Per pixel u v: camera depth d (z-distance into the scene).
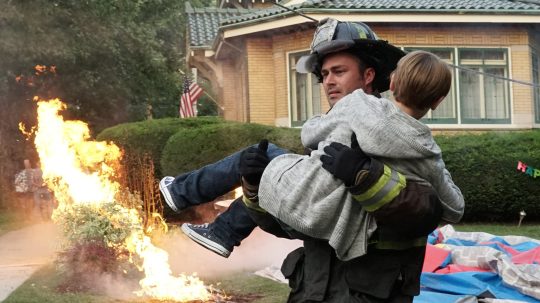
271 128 13.97
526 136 13.21
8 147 22.11
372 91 3.05
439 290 6.28
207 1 40.53
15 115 22.36
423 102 2.58
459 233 8.47
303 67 3.17
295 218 2.46
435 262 6.96
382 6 15.32
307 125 2.70
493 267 6.71
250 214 2.89
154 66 23.36
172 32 26.41
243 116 18.12
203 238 3.13
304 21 15.42
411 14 15.43
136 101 24.34
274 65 16.78
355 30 2.98
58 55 19.22
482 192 13.05
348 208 2.42
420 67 2.56
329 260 2.59
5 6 17.78
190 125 15.58
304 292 2.68
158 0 25.34
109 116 24.08
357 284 2.50
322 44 2.94
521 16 15.69
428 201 2.40
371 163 2.36
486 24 16.16
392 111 2.43
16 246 11.59
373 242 2.51
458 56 16.16
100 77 22.09
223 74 19.98
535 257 7.22
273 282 7.66
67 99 22.56
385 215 2.36
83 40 20.22
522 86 16.30
